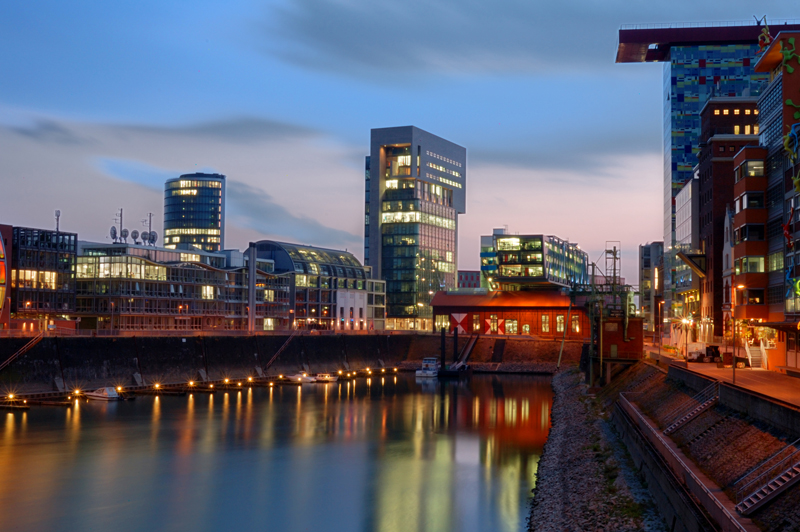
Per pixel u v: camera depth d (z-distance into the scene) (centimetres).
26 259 15638
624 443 7988
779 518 4025
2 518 6462
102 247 19625
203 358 16388
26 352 12888
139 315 17988
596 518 5594
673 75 19912
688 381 8219
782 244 9481
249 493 7325
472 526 6244
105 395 13362
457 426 11356
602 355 13112
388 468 8412
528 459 8881
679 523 4794
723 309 11925
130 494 7244
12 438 9788
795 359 8750
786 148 8962
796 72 9344
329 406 13538
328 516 6569
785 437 5016
